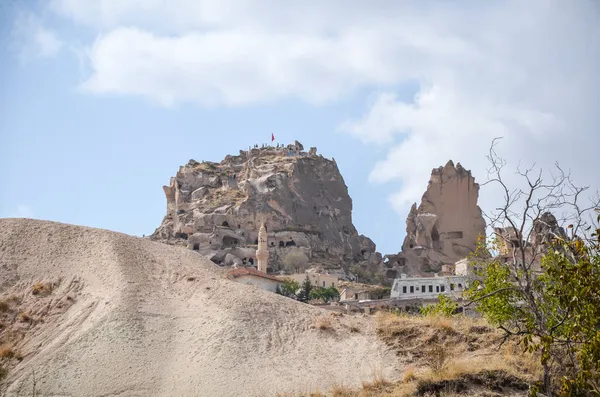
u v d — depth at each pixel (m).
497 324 55.47
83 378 51.91
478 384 47.44
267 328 58.62
